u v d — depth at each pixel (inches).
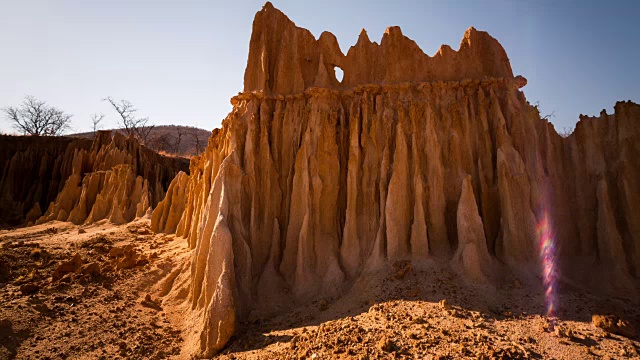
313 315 457.4
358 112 594.6
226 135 634.8
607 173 518.9
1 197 1561.3
